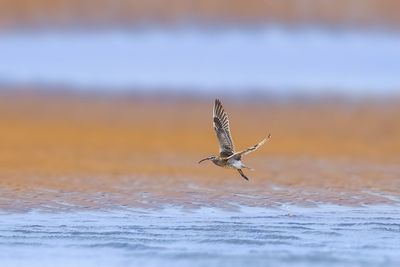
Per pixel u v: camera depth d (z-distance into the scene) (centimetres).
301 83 4766
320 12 6650
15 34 6300
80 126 3584
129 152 2894
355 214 1969
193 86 4728
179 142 3158
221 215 1955
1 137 3225
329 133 3406
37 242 1736
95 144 3083
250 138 3297
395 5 6769
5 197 2119
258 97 4428
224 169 2547
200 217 1933
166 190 2228
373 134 3362
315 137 3300
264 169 2562
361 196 2170
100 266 1597
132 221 1892
